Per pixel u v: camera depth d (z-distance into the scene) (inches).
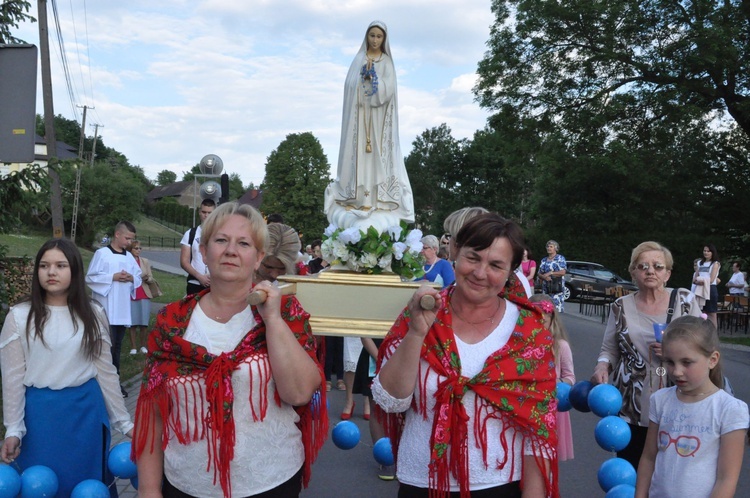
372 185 265.6
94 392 135.0
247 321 97.0
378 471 223.0
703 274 606.5
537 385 94.1
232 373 92.9
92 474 133.3
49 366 130.5
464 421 91.7
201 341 95.5
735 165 1047.0
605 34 962.7
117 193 2039.9
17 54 242.4
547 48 1013.8
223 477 92.0
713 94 918.4
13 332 130.7
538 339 96.0
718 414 114.3
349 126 265.3
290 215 2674.7
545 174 1198.3
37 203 339.9
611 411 144.8
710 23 896.9
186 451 94.7
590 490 205.3
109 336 139.8
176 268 1630.2
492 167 2459.4
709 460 114.2
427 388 93.7
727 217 1069.1
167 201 3676.2
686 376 116.3
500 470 92.7
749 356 506.3
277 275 162.6
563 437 185.8
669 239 1104.8
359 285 139.7
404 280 146.5
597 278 1059.3
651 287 149.3
